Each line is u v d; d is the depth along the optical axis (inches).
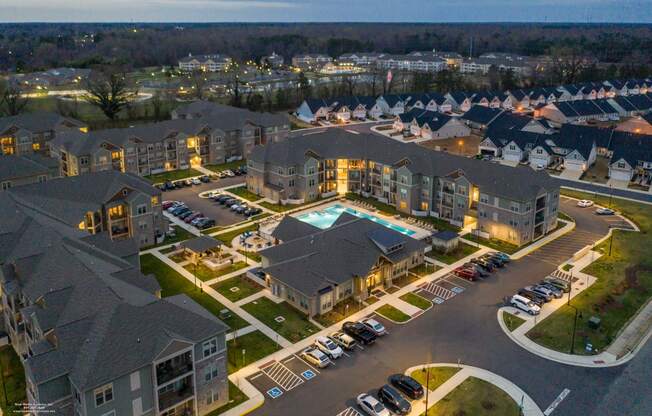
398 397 1963.6
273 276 2719.0
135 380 1765.5
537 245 3425.2
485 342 2378.2
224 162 5418.3
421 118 6801.2
